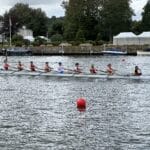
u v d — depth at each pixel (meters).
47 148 34.22
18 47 172.62
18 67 86.50
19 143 35.50
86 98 58.00
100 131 39.28
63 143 35.56
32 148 34.19
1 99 57.47
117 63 125.75
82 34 196.50
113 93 62.44
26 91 65.56
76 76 79.75
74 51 172.12
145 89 66.19
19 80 79.75
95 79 77.94
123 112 47.62
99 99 57.03
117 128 40.28
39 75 83.31
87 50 171.62
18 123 42.44
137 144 35.03
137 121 43.03
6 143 35.47
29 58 151.25
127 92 63.38
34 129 40.03
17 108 50.44
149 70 104.06
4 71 87.38
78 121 43.28
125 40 180.12
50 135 38.00
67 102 54.78
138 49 171.25
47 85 72.19
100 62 129.50
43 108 50.38
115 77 76.75
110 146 34.66
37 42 187.62
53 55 170.62
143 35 178.38
